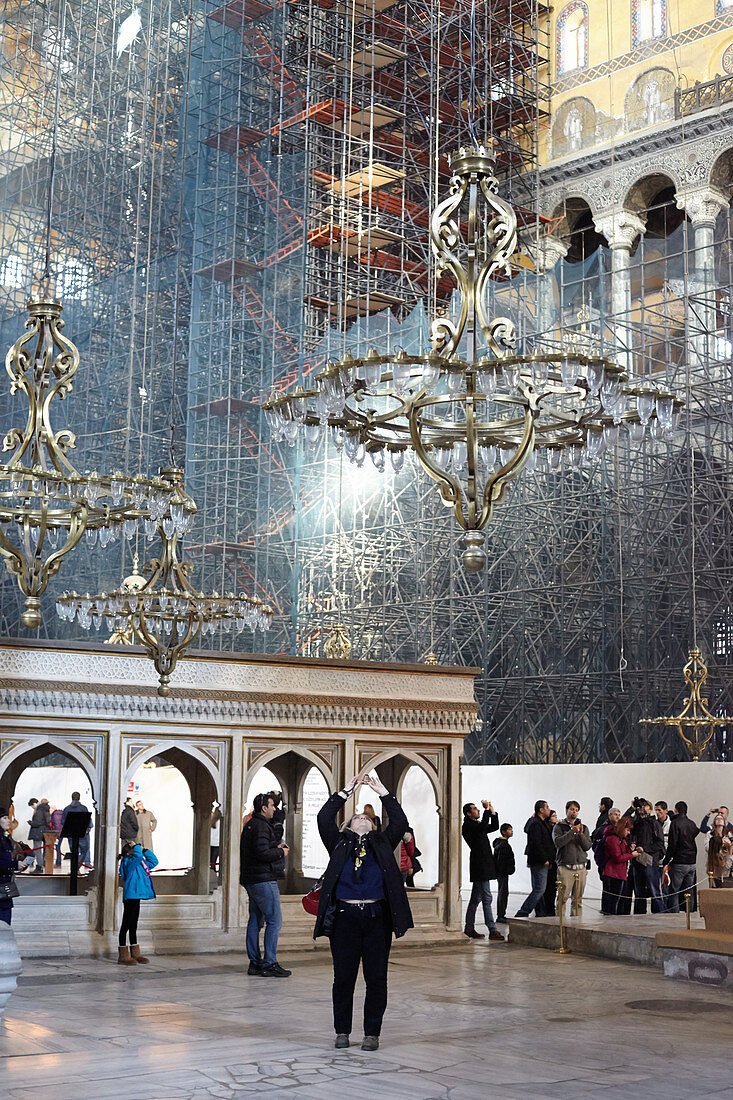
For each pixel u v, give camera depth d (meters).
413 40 37.38
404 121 38.00
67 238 35.59
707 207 34.59
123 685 14.02
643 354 31.31
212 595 13.34
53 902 13.53
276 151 37.72
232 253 34.31
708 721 22.62
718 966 11.95
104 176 35.31
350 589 34.22
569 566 31.83
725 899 12.43
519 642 31.47
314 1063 7.71
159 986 11.48
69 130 35.88
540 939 15.20
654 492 30.97
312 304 38.91
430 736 16.20
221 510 34.50
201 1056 7.90
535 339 31.05
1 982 6.81
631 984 11.95
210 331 34.97
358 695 15.56
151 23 36.16
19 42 36.66
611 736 30.81
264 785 23.94
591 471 30.28
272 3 37.34
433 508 32.09
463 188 9.98
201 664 14.55
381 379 9.17
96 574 33.88
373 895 8.30
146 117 35.84
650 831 17.95
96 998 10.68
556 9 38.88
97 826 13.90
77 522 12.24
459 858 16.14
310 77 37.88
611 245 36.78
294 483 35.41
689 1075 7.55
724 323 33.50
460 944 15.52
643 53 36.50
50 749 15.80
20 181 35.50
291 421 9.96
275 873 12.30
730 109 33.81
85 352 35.56
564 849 16.44
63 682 13.64
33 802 22.19
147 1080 7.10
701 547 29.94
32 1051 8.03
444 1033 8.99
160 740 14.36
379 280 36.91
